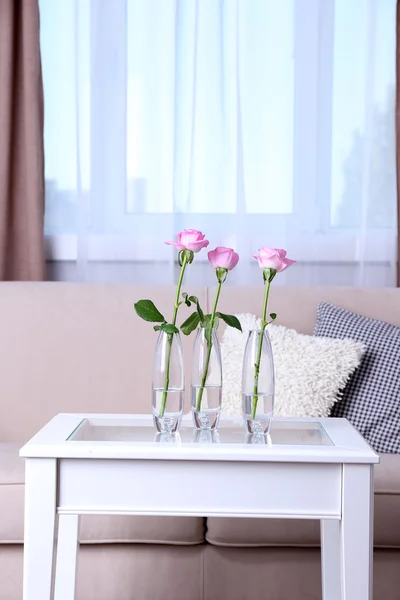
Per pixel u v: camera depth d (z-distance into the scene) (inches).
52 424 66.9
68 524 71.6
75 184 126.7
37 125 122.0
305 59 126.3
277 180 127.3
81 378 96.9
